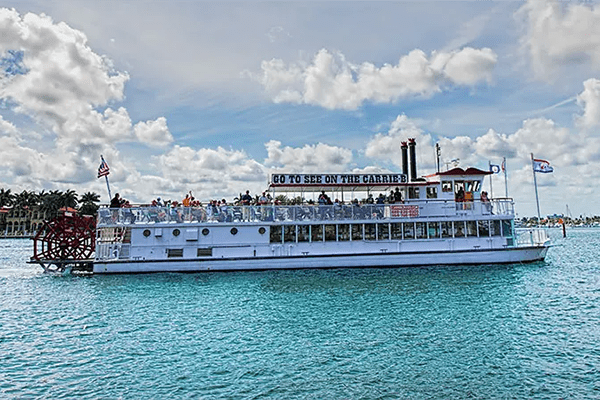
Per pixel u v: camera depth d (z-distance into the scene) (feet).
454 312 70.79
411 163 139.85
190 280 103.30
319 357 50.67
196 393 41.29
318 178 117.91
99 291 93.04
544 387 42.04
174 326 64.90
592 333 59.06
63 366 48.93
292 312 72.18
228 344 55.98
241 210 114.01
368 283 96.48
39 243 400.88
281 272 111.34
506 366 47.39
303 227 115.44
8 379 45.21
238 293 88.38
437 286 92.43
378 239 116.57
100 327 65.10
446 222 118.83
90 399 40.24
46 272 126.62
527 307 74.23
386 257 115.03
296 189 122.83
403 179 121.49
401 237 117.19
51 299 86.02
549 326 62.64
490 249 117.91
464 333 59.31
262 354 51.96
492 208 120.78
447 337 57.62
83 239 130.00
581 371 45.78
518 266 118.42
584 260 165.37
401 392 41.19
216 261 111.65
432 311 71.61
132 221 112.06
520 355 50.67
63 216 128.88
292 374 45.68
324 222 114.83
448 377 44.60
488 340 56.24
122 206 118.62
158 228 111.96
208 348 54.54
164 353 52.90
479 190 123.85
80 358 51.57
